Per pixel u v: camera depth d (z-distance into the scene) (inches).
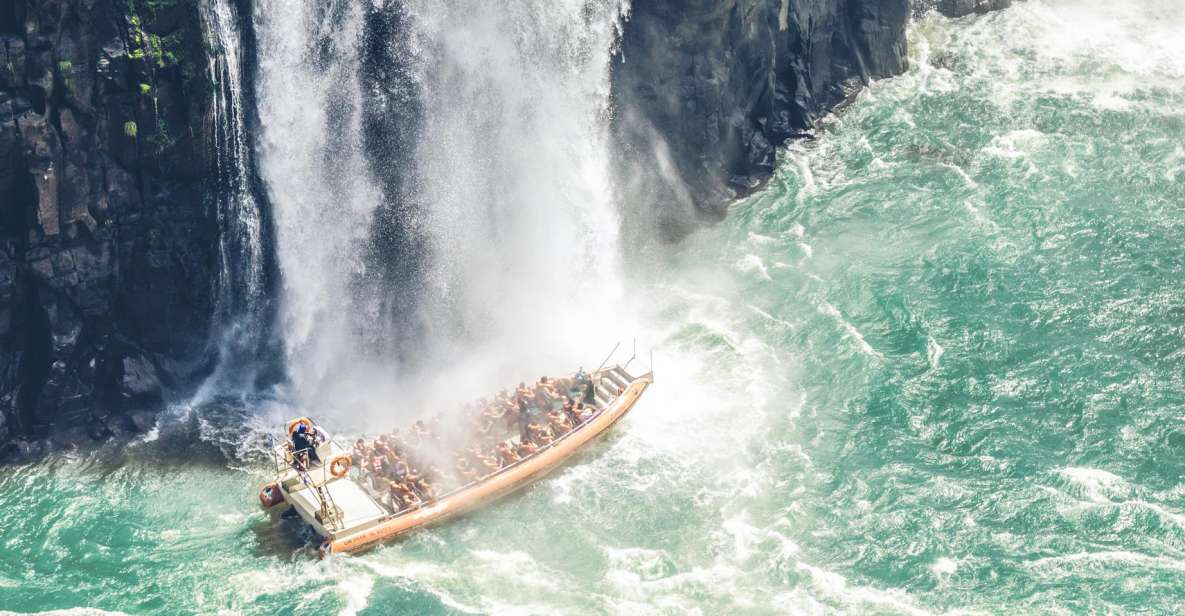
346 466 2500.0
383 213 3019.2
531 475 2596.0
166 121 2790.4
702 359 2977.4
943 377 2888.8
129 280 2869.1
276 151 2908.5
